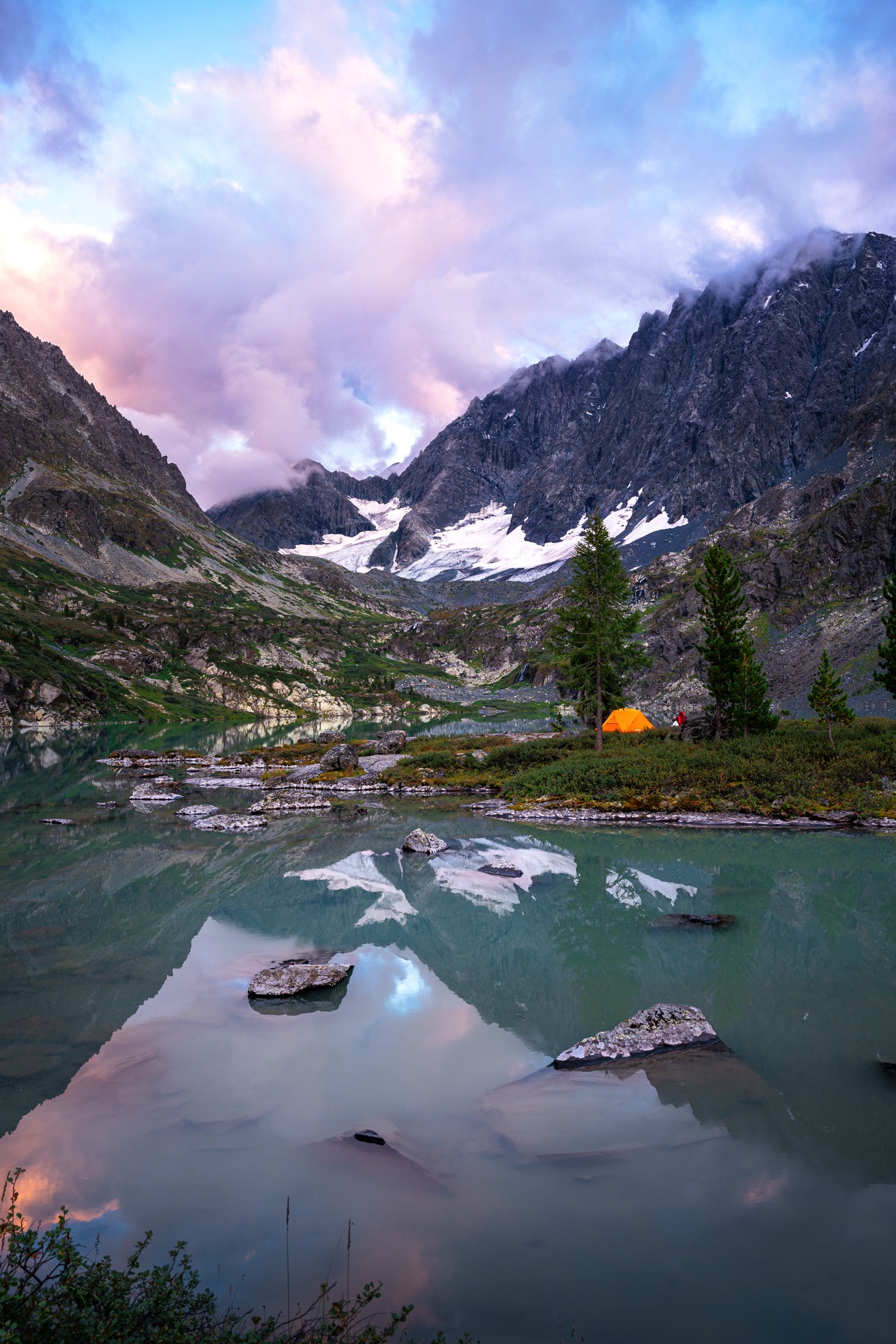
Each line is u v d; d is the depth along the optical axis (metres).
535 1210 7.21
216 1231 6.87
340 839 31.06
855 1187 7.57
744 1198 7.40
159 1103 9.54
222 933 17.91
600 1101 9.52
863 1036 11.67
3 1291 4.88
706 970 15.02
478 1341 5.38
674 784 37.62
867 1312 5.78
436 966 15.50
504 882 23.03
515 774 47.53
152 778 55.28
